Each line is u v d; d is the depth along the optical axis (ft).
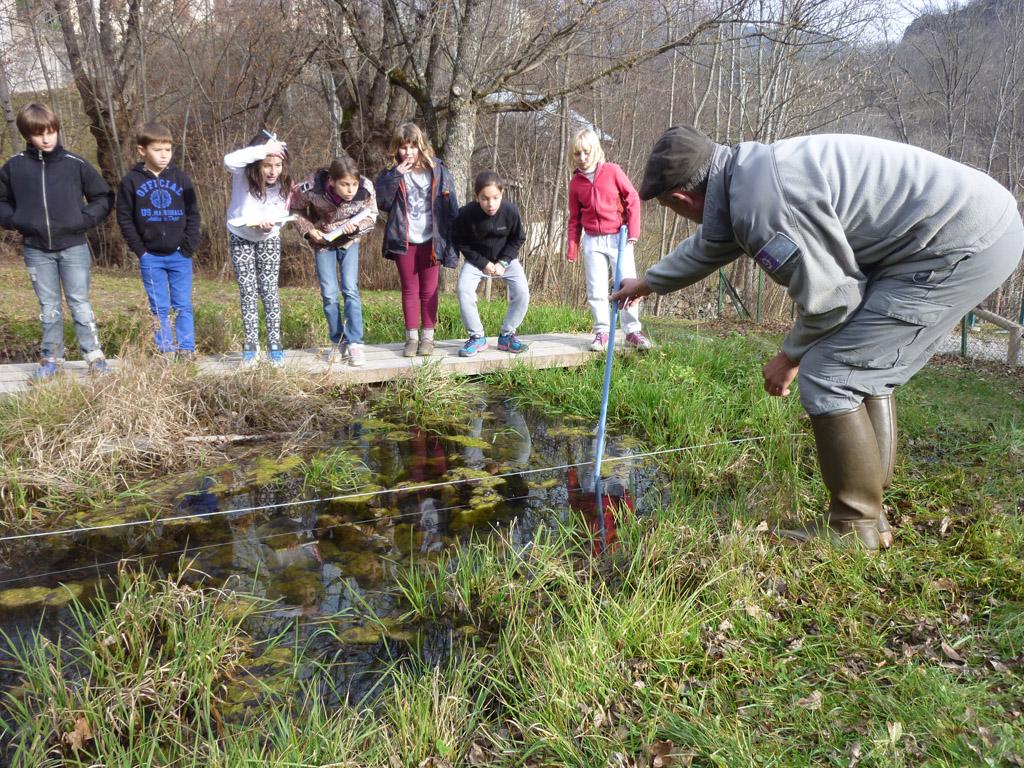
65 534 12.09
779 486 13.09
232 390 16.99
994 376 25.38
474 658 8.71
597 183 20.92
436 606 10.07
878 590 9.57
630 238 21.15
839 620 8.99
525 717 7.59
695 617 8.94
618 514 12.44
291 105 54.60
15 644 9.12
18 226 16.62
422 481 14.29
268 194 18.22
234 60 51.03
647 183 9.96
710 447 15.35
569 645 8.48
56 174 16.78
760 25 38.52
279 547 11.70
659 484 14.23
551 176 51.60
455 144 36.76
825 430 10.12
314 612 9.89
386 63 39.47
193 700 8.07
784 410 16.57
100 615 9.62
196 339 21.81
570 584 9.80
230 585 10.55
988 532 10.75
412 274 20.08
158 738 7.54
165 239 17.58
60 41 50.93
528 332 25.81
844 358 9.78
